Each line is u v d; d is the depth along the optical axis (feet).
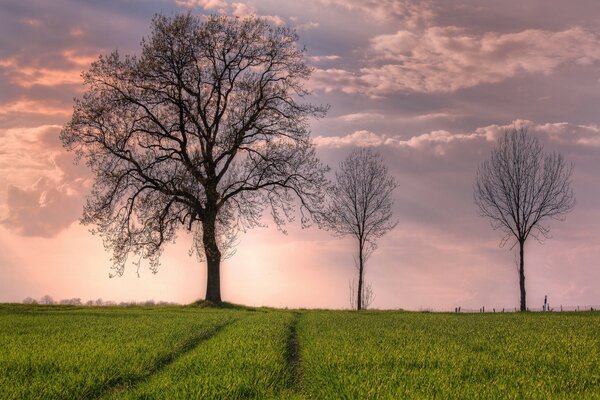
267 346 57.82
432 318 115.44
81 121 143.02
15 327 81.41
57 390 36.99
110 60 145.07
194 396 34.83
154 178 147.02
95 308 144.66
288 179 155.02
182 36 147.13
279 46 156.15
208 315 112.98
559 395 35.55
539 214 159.43
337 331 78.13
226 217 150.41
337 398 35.04
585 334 76.33
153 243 143.84
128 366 45.91
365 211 171.73
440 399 34.06
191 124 152.56
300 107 157.58
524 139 163.43
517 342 65.46
